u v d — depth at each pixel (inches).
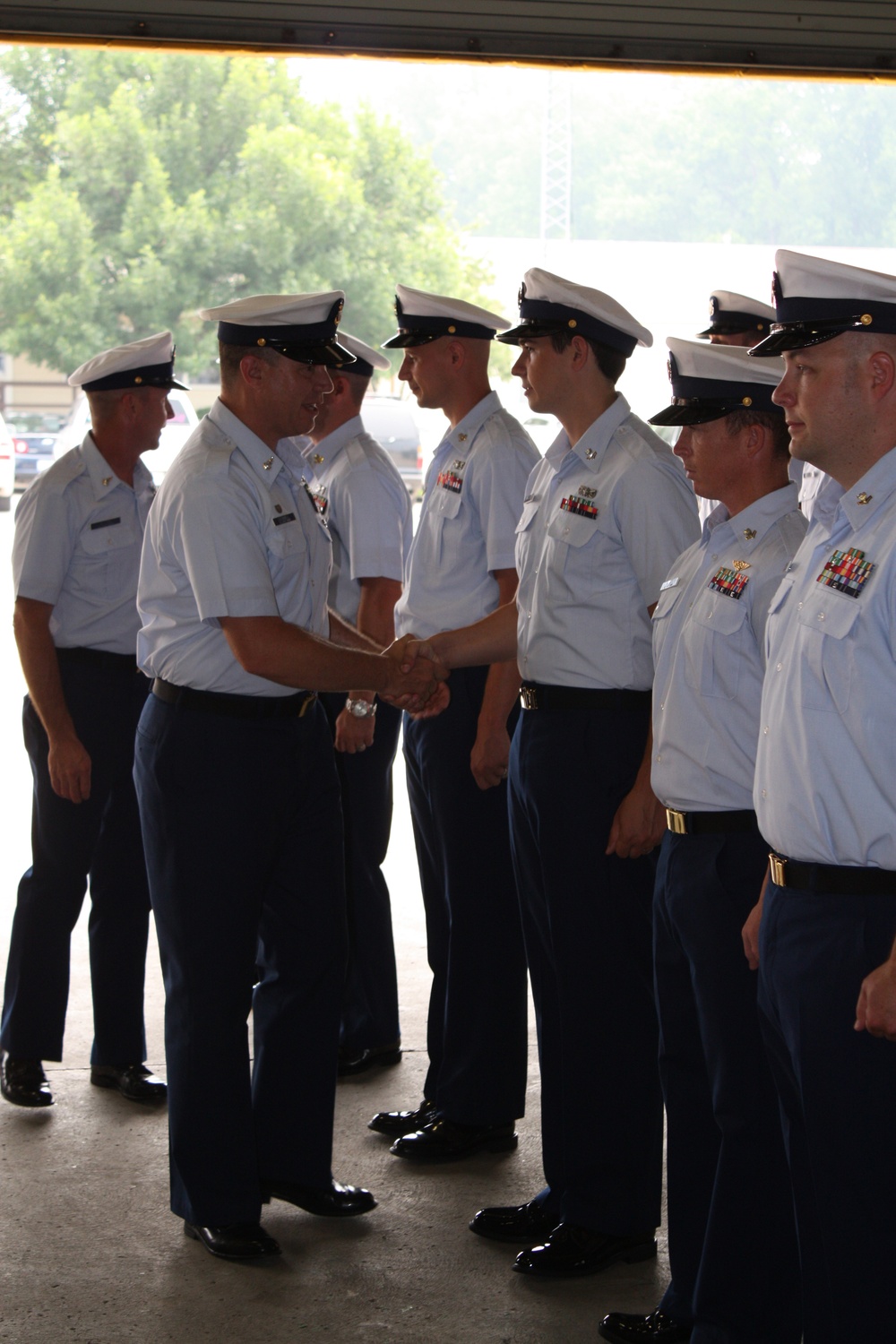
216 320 110.3
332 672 106.3
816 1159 73.9
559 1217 110.2
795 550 86.9
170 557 107.3
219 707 107.0
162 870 108.3
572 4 173.5
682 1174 94.9
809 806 73.1
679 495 102.0
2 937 184.9
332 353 107.2
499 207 1994.3
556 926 105.8
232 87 1008.9
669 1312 95.3
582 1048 105.3
